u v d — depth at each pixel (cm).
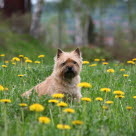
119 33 6825
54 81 900
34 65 1459
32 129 597
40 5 4184
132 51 3161
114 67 1509
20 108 732
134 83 1220
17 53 2167
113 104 871
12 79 1142
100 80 1212
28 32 4081
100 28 6856
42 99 785
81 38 5719
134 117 789
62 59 917
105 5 6325
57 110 741
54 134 594
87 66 1458
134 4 7206
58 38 7600
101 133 621
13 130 618
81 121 638
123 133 664
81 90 1038
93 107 791
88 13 5903
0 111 741
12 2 4284
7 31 3172
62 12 6844
